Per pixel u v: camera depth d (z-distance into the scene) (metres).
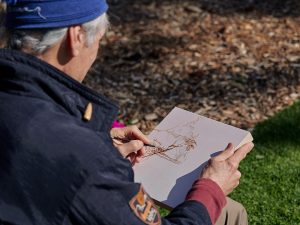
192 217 1.69
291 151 4.04
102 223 1.51
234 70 5.07
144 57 5.41
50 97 1.61
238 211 2.38
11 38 1.60
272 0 6.38
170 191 2.10
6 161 1.53
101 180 1.52
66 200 1.50
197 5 6.39
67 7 1.58
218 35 5.71
